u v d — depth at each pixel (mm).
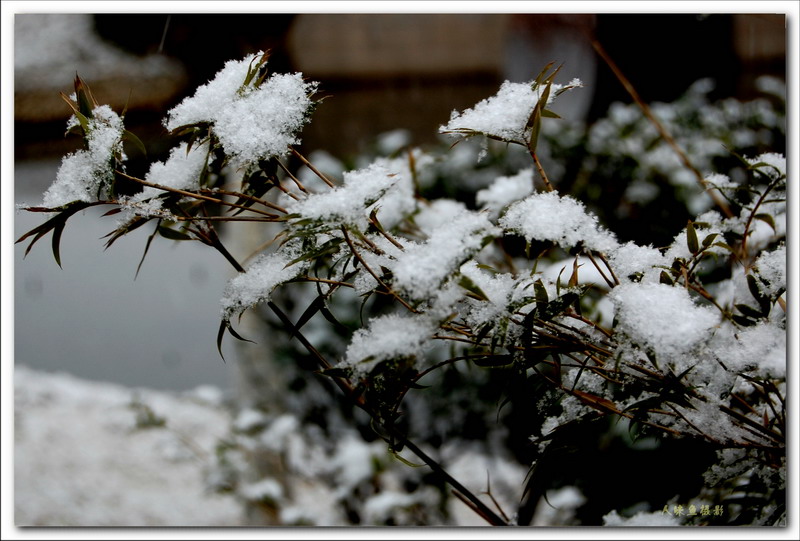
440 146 2404
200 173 1279
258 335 2488
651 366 1247
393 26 6004
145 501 3137
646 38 2602
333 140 4703
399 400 1241
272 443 2271
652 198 2023
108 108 1260
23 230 3482
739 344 1266
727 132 2195
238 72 1272
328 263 1365
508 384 1274
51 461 3469
